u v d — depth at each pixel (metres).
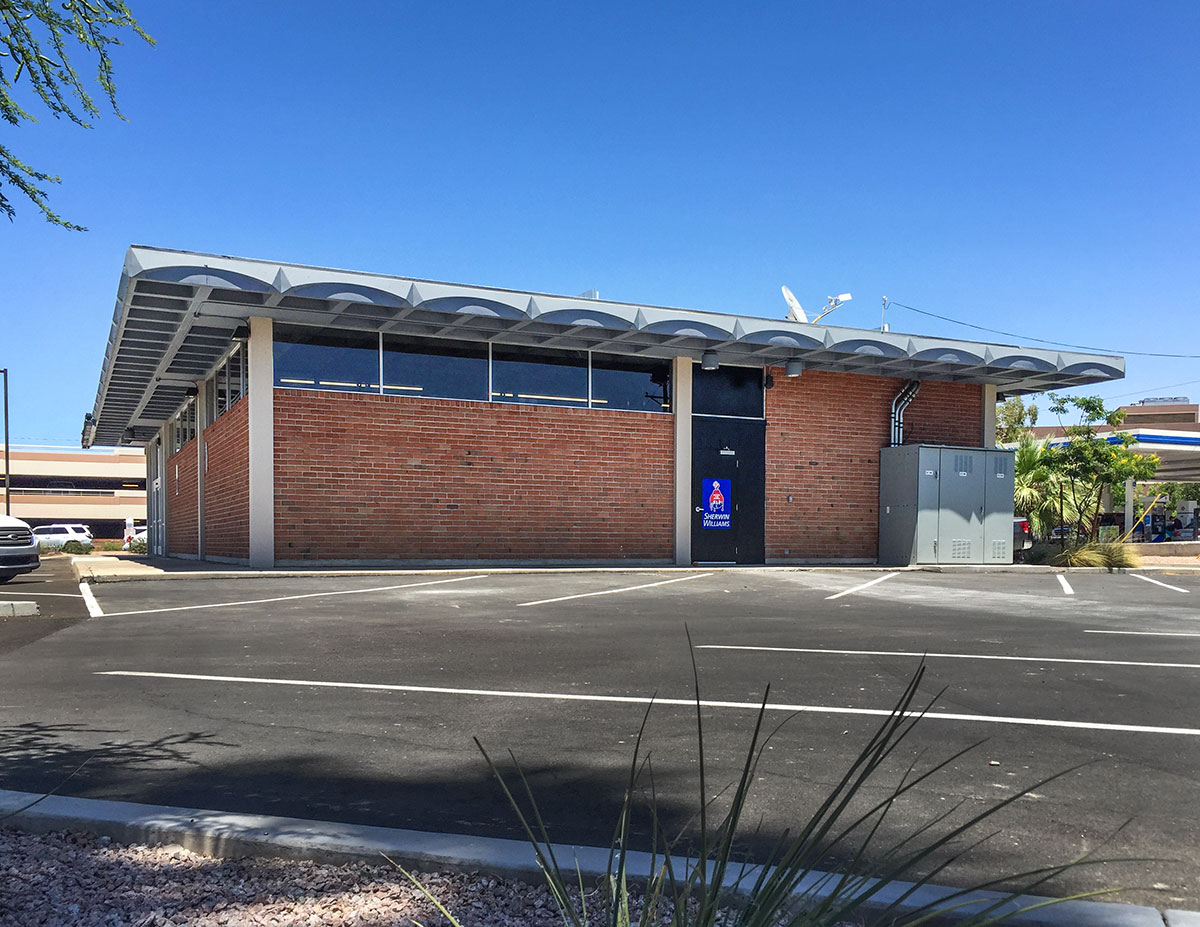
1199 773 4.39
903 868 1.98
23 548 15.27
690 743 4.92
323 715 5.55
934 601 12.92
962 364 20.62
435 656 7.75
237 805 3.85
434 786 4.14
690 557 19.95
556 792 4.06
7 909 2.71
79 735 5.04
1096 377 22.34
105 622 9.87
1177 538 34.81
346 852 3.12
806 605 12.16
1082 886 3.05
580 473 19.12
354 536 17.16
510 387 18.64
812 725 5.33
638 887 2.86
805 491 21.34
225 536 19.38
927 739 5.02
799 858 2.07
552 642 8.59
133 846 3.27
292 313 16.17
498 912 2.72
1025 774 4.35
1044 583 16.69
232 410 18.39
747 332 18.39
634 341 18.50
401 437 17.59
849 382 21.92
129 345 18.55
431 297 15.64
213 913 2.72
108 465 79.25
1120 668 7.32
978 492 21.58
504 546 18.38
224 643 8.42
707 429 20.36
